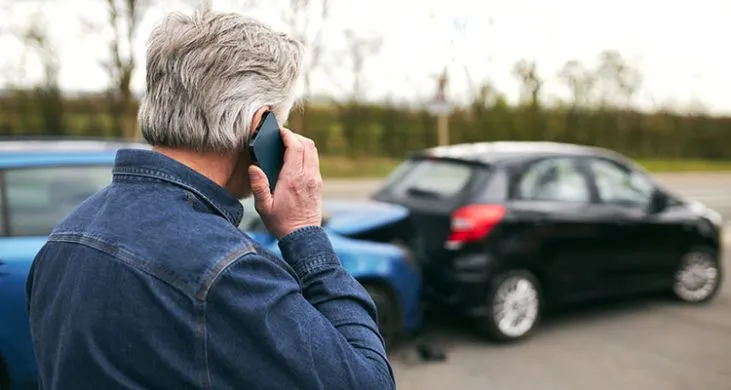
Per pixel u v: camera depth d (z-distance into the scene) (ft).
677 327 17.21
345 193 48.73
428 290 15.66
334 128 73.72
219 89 3.52
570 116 84.48
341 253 12.82
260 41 3.71
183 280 3.09
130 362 3.05
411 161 17.99
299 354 3.21
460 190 15.56
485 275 14.90
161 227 3.25
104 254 3.21
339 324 3.67
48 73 51.80
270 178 3.81
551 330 16.79
